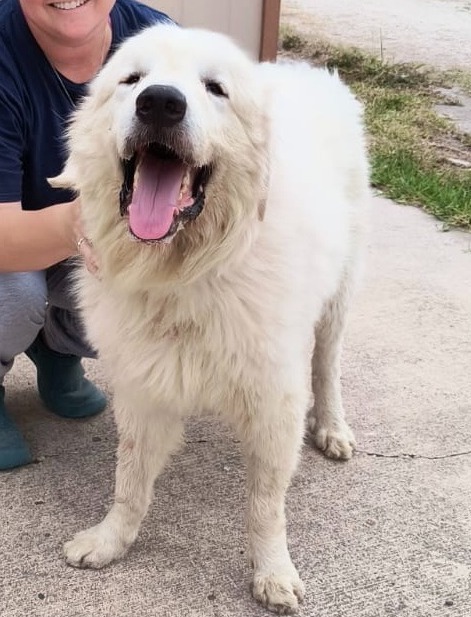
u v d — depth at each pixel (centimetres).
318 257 271
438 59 927
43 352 341
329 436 332
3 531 285
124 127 217
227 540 287
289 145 279
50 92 289
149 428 269
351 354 409
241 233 237
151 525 292
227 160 231
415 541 289
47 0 270
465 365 405
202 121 219
